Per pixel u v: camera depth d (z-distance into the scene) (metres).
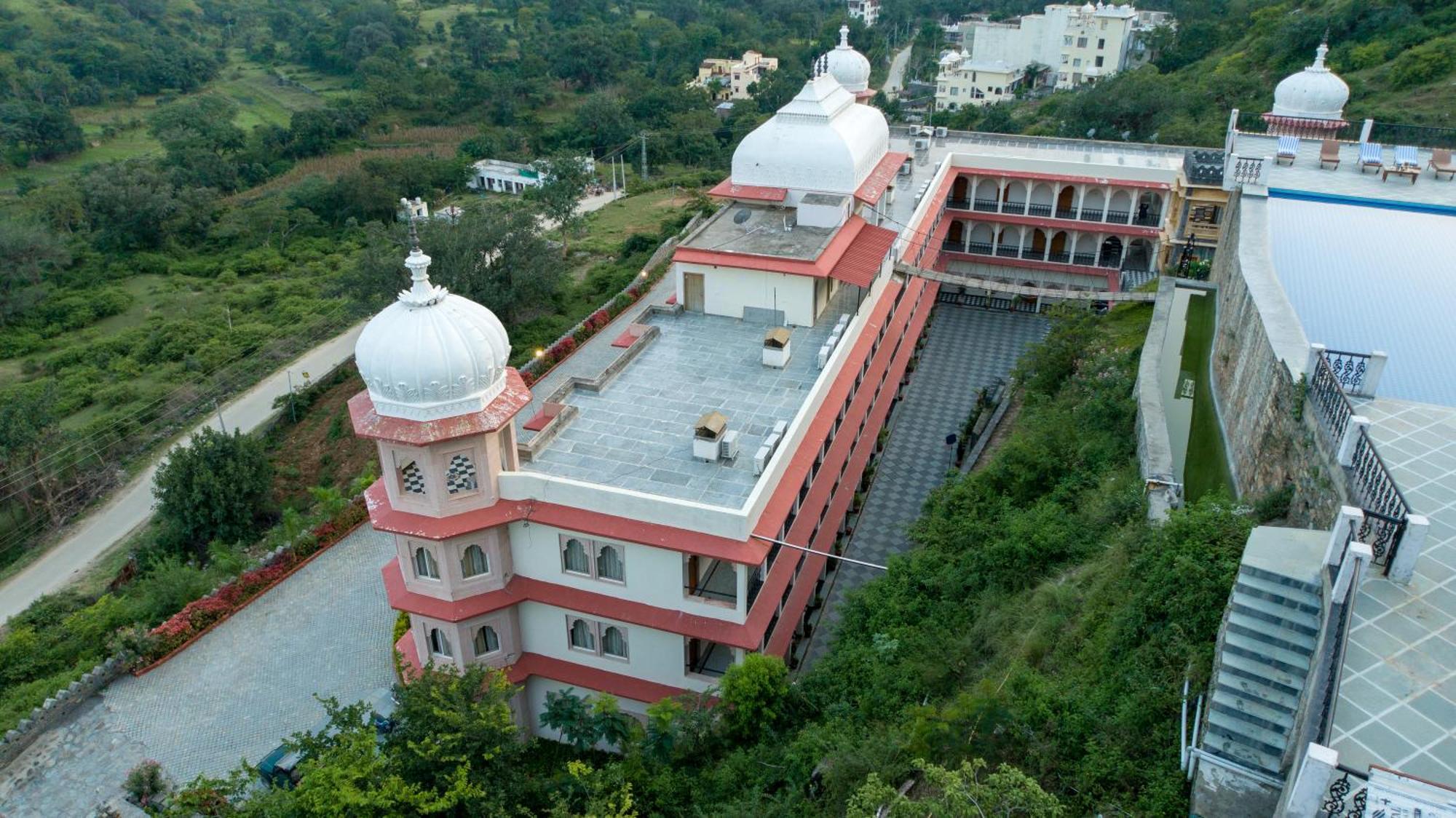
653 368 35.22
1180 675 19.42
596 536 27.61
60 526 55.97
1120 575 24.69
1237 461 28.52
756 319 38.62
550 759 30.67
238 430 51.84
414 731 23.67
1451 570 17.59
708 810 23.81
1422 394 26.09
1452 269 33.44
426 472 26.92
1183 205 53.16
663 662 29.22
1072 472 34.44
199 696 32.81
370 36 153.12
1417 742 14.16
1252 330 29.84
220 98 137.25
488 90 134.00
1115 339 44.81
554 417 31.06
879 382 43.38
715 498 27.66
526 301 62.59
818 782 23.30
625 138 118.69
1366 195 40.38
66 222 97.56
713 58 148.38
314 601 37.38
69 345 77.94
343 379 65.81
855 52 58.34
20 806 29.00
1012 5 165.38
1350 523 16.03
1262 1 107.62
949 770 20.12
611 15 172.25
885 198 47.56
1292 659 16.27
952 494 35.03
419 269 26.09
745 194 41.47
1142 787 18.02
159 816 24.89
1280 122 54.03
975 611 28.84
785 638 30.61
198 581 39.00
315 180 110.50
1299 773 13.09
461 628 28.97
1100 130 83.44
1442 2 81.69
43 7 152.00
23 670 36.56
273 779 28.53
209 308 81.81
